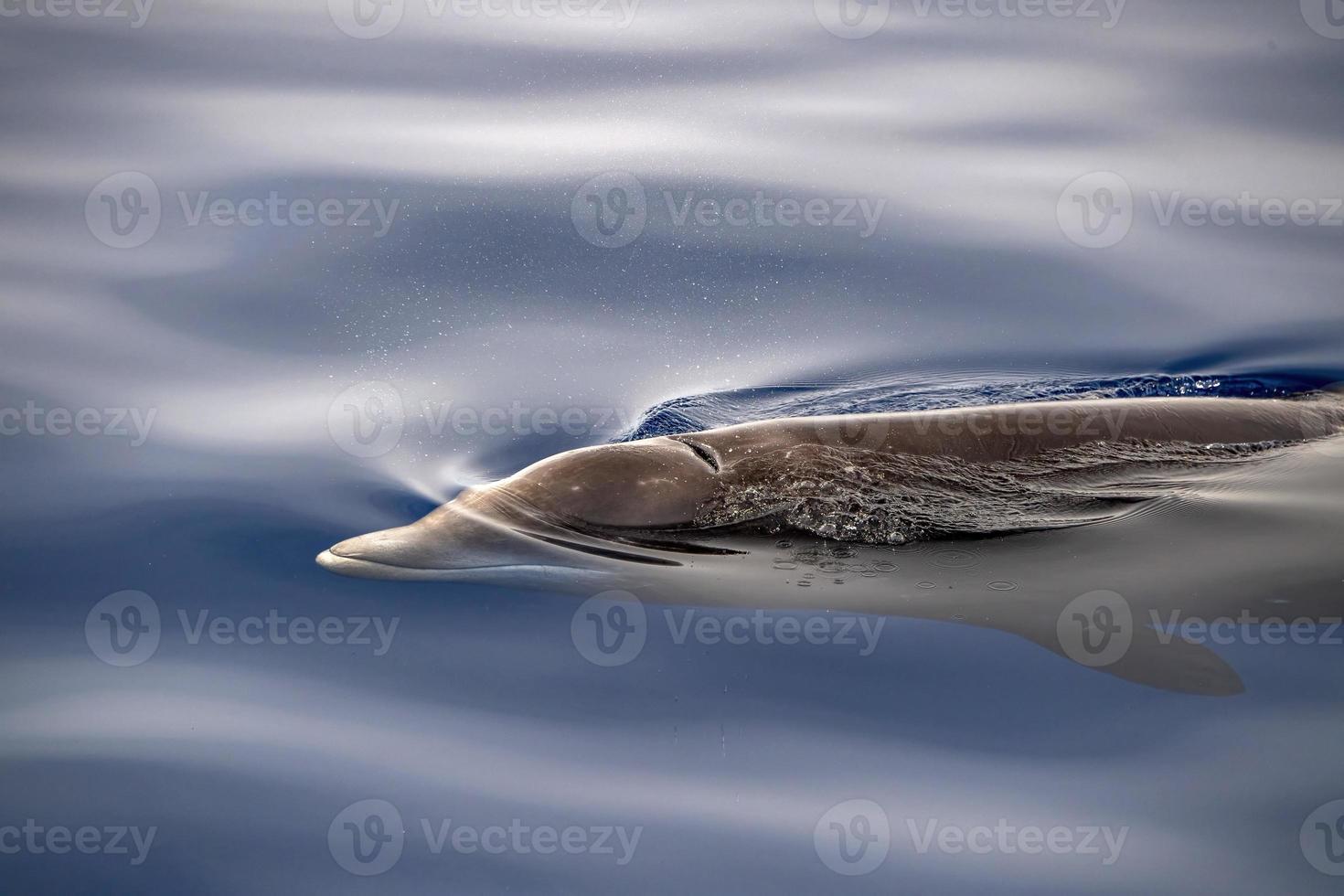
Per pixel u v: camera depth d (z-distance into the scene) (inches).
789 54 1016.9
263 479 574.6
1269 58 985.5
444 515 525.7
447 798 410.6
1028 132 909.8
